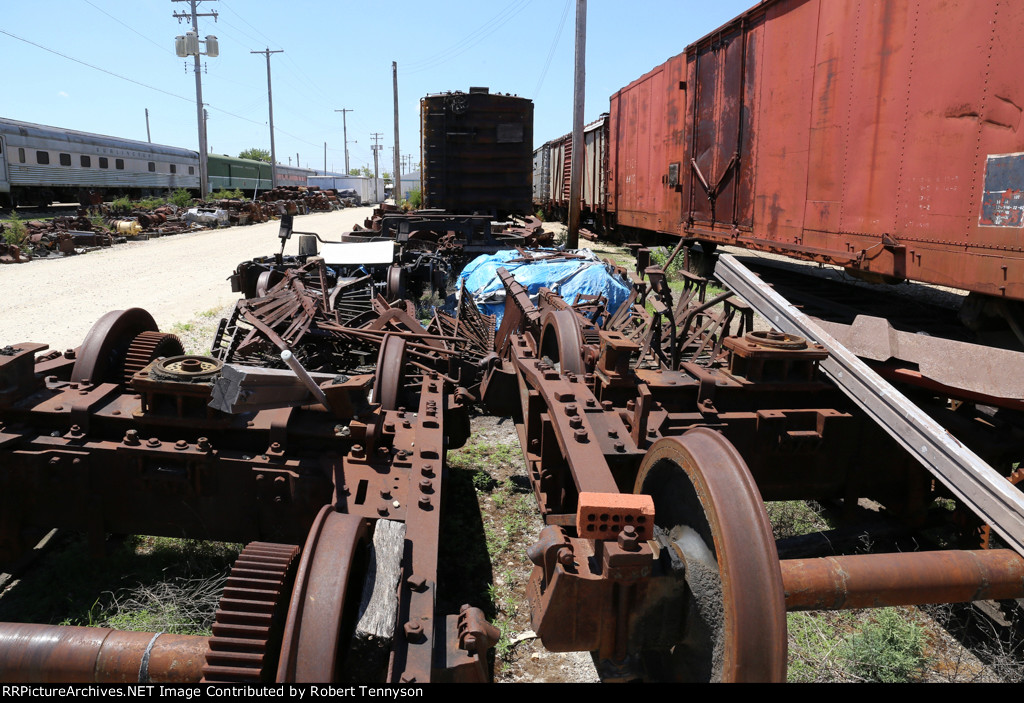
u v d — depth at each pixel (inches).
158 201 1646.2
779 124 313.7
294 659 82.9
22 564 153.6
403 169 5093.5
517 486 208.4
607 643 102.0
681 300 304.3
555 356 203.8
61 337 388.5
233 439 140.2
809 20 282.8
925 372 159.5
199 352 339.3
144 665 89.0
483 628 97.0
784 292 252.8
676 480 112.7
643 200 612.1
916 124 216.5
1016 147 176.6
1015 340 191.8
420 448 142.1
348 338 279.3
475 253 539.5
